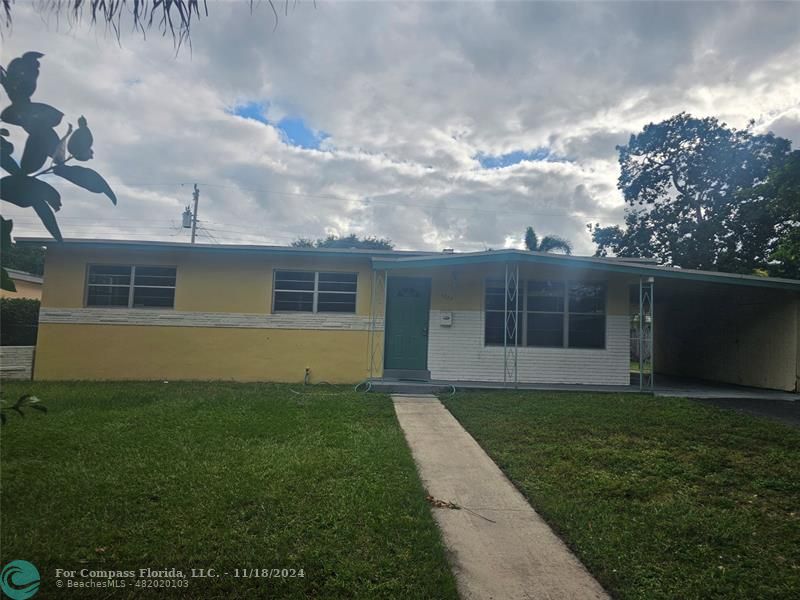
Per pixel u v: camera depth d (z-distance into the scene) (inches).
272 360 414.6
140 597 102.4
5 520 134.8
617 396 354.6
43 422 243.4
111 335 411.8
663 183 980.6
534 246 888.9
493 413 289.0
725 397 364.8
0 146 40.8
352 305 424.5
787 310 404.2
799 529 144.6
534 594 109.1
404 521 139.0
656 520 147.6
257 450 201.8
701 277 366.3
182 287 417.7
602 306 413.4
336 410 285.9
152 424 242.2
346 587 107.4
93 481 163.5
